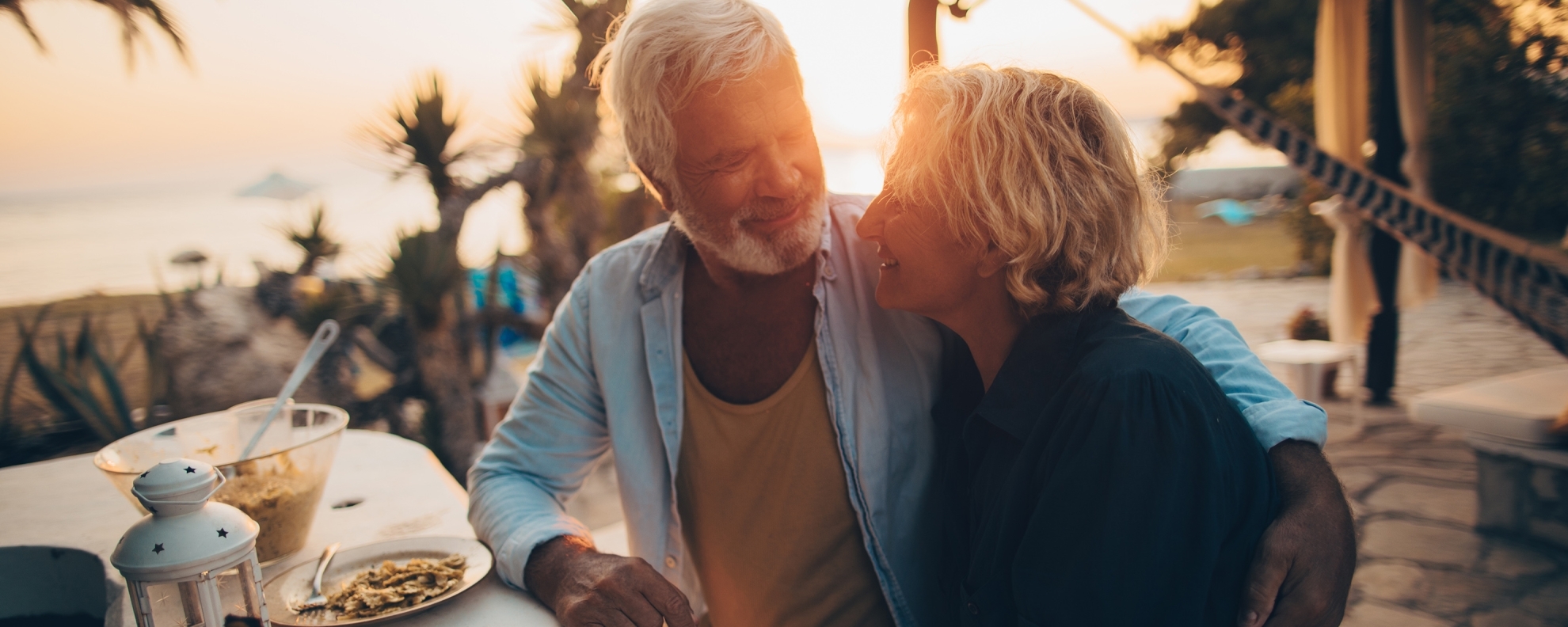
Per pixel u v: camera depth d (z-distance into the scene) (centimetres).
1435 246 347
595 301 122
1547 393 293
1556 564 269
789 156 100
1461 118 711
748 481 115
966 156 80
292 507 119
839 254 114
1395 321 482
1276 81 1155
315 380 389
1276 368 541
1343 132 496
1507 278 321
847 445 109
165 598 70
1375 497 340
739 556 119
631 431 120
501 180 366
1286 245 1295
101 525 141
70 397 332
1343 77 492
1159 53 412
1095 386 73
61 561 132
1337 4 488
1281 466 81
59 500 154
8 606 131
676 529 121
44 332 479
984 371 94
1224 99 409
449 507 143
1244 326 709
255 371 376
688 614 96
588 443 126
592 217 391
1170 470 69
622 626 92
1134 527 69
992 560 83
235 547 72
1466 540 293
